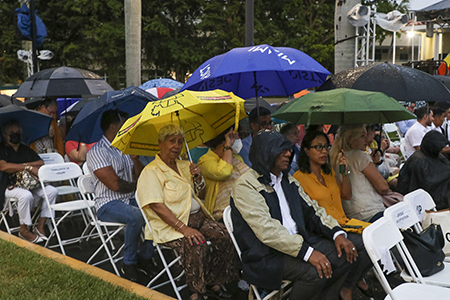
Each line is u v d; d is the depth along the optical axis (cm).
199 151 513
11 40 2850
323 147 370
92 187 488
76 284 381
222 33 2680
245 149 541
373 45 1136
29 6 992
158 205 384
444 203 448
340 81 435
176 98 377
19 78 2977
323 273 308
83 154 688
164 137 401
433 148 450
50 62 2819
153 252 489
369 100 352
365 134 414
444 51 2614
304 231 336
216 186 432
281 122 693
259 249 320
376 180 405
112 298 355
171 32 2827
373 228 302
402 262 363
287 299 358
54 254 471
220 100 386
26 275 405
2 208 553
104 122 477
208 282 384
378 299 385
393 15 1106
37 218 608
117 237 586
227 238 386
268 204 326
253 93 559
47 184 635
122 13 2739
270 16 2839
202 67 462
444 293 289
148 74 3036
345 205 414
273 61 425
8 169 550
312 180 378
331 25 2744
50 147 693
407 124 885
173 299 360
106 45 2705
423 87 413
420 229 378
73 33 2855
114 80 2850
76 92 637
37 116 591
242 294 411
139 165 492
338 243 327
